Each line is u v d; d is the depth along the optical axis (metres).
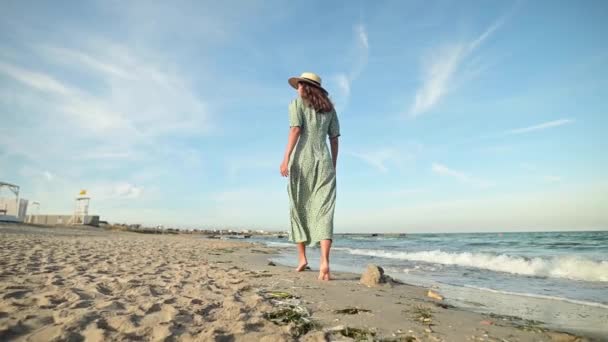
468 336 1.94
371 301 2.80
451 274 5.50
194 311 2.15
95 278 3.39
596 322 2.38
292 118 3.90
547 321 2.40
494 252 11.57
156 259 6.06
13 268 3.89
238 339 1.68
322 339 1.78
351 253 11.15
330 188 3.93
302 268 4.64
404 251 12.27
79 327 1.71
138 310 2.09
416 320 2.25
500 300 3.23
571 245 14.55
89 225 36.19
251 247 14.24
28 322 1.77
